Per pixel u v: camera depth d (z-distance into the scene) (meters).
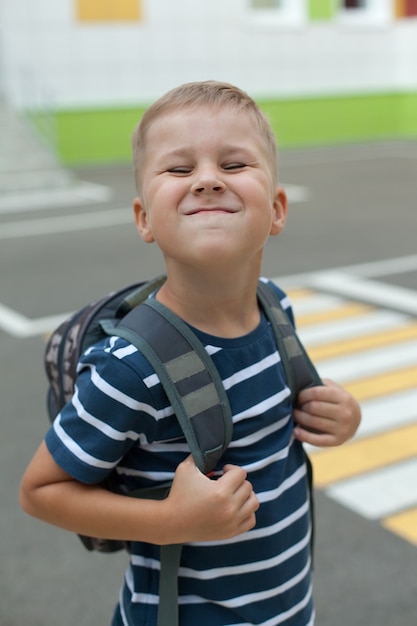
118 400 1.23
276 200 1.42
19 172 13.41
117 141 16.66
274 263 7.72
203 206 1.21
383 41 19.69
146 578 1.38
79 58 15.87
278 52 18.19
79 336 1.44
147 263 7.89
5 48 15.20
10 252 8.56
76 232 9.62
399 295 6.46
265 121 1.35
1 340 5.55
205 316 1.31
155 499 1.29
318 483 3.36
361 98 19.72
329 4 18.61
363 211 10.56
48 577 2.82
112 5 15.93
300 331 5.56
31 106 15.48
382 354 5.02
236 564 1.34
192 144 1.24
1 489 3.41
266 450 1.35
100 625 2.57
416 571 2.79
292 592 1.41
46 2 15.31
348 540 2.96
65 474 1.27
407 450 3.64
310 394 1.44
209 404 1.25
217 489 1.18
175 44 16.78
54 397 1.56
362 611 2.59
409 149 17.95
